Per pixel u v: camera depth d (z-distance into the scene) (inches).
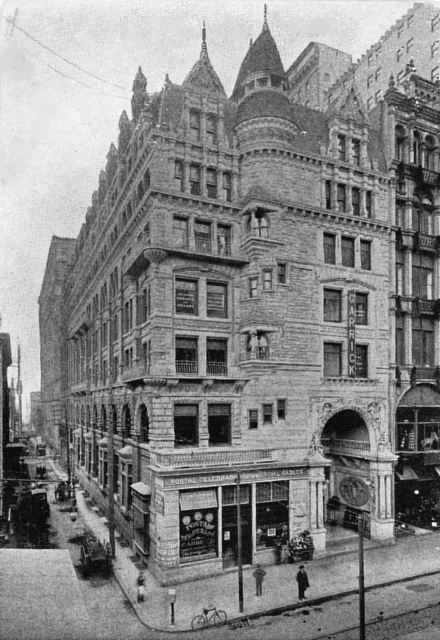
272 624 859.4
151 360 1201.4
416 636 808.9
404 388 1494.8
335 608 925.8
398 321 1535.4
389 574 1092.5
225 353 1293.1
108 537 1382.9
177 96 1298.0
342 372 1400.1
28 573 518.9
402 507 1509.6
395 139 1549.0
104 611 913.5
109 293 1824.6
